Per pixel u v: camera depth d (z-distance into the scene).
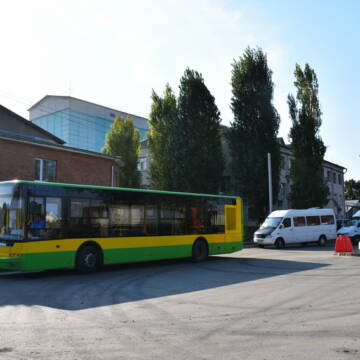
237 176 34.06
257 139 33.62
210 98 33.91
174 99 39.28
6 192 12.00
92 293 9.38
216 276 12.15
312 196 36.03
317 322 6.34
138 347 5.11
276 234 25.02
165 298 8.64
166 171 35.16
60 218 12.38
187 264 15.90
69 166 23.69
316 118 37.97
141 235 14.47
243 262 16.23
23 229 11.55
